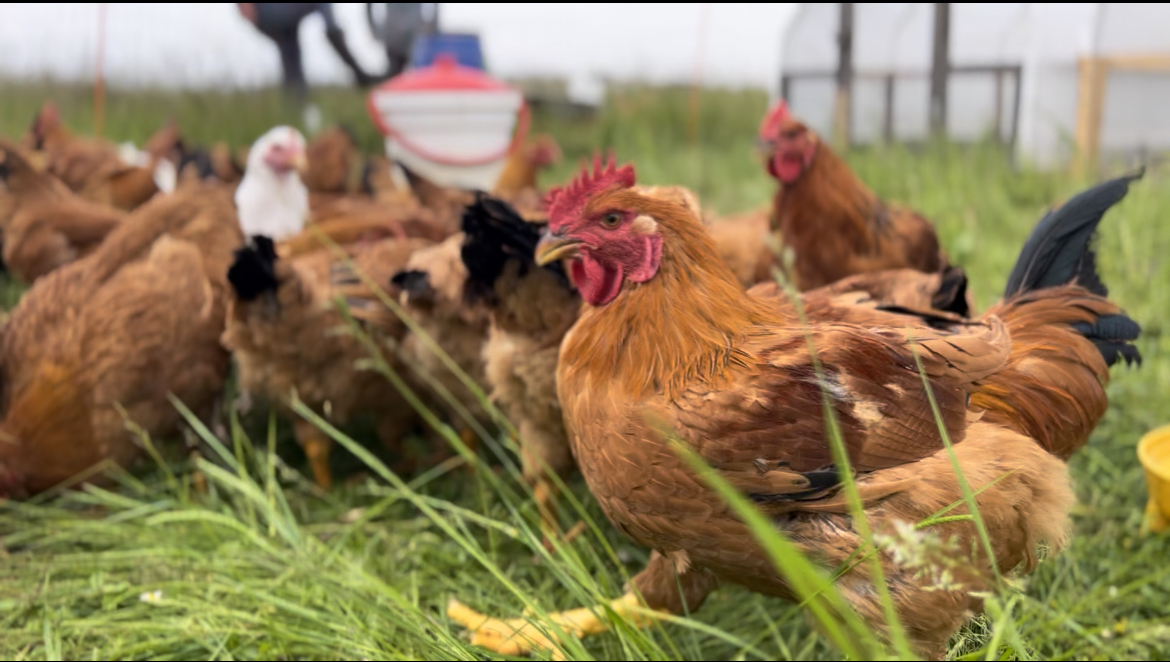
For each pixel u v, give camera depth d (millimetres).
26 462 758
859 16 2178
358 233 1005
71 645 604
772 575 465
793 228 871
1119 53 1820
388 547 729
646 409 454
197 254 854
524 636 535
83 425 776
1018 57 1994
